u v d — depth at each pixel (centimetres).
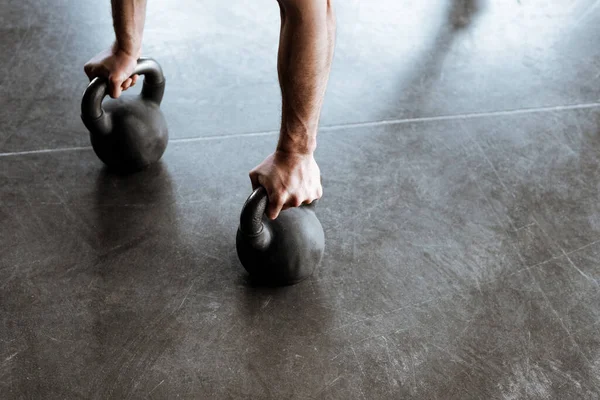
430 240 202
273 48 268
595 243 203
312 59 148
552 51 274
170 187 214
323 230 198
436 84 257
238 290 188
